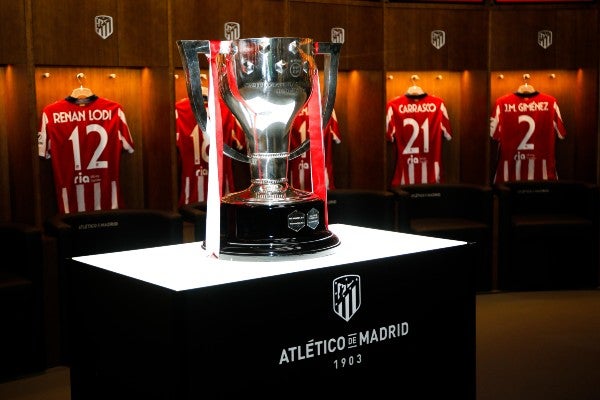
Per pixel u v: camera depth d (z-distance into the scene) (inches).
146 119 207.0
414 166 252.8
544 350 168.9
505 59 236.7
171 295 41.3
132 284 44.9
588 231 219.3
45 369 156.3
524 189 231.5
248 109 52.7
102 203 204.2
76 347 52.5
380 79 230.4
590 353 166.6
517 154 256.2
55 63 180.1
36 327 152.7
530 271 219.5
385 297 50.3
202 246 56.1
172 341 41.8
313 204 52.3
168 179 196.7
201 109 52.7
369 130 236.1
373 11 227.0
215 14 199.6
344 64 223.3
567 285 220.8
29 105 168.7
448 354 54.1
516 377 151.3
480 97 238.7
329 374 47.7
